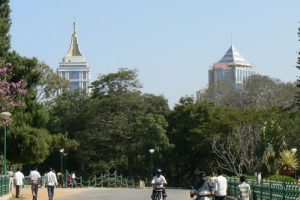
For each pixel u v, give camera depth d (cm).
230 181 3941
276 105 8281
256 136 6028
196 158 7725
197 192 2131
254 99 8781
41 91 9306
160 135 7625
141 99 8525
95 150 8169
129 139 8056
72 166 8631
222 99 9350
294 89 8519
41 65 9256
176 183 7881
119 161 7994
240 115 6244
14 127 4597
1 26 4547
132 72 9019
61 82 9469
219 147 6781
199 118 7650
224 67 17312
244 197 2459
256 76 9150
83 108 8900
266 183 3002
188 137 7569
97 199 4025
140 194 4719
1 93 3991
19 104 4469
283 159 5100
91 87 9088
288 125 6103
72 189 5984
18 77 4603
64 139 6819
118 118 8181
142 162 7769
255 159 5991
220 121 6456
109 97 8550
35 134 4656
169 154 7712
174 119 7969
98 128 8225
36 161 4759
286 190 2628
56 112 9162
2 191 3638
